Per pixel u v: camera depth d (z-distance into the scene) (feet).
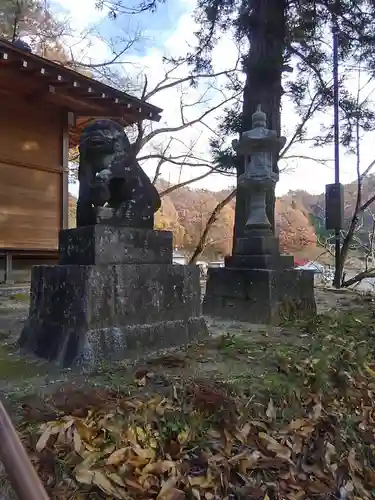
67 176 26.04
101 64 42.42
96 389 7.41
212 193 86.28
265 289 15.01
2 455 2.91
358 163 35.32
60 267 9.91
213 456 6.14
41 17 42.70
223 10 25.22
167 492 5.37
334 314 16.01
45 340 9.86
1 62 19.24
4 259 23.41
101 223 9.80
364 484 7.04
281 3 22.98
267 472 6.32
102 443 5.84
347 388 9.00
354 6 23.11
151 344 10.09
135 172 10.68
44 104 24.38
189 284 11.43
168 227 67.87
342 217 30.78
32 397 6.97
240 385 7.91
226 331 13.24
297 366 9.14
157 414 6.61
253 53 22.88
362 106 31.63
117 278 9.60
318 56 26.94
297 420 7.43
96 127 10.09
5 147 23.20
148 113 26.20
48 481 5.09
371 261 44.88
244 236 16.78
